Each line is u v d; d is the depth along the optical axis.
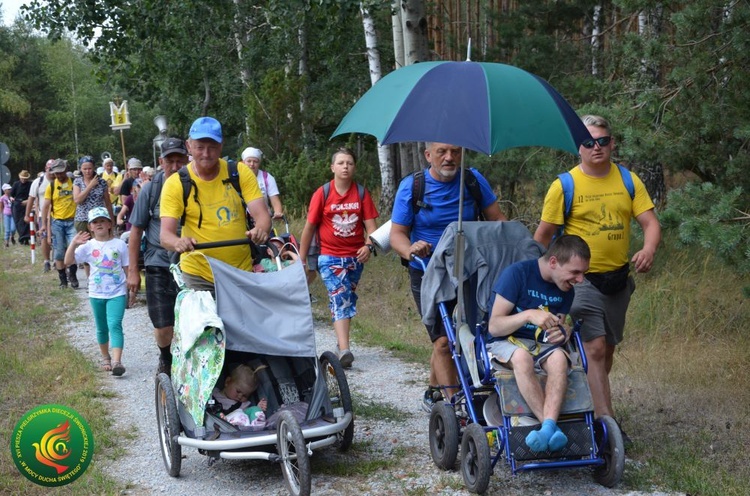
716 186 7.61
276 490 5.78
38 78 66.38
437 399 7.02
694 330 9.45
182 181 6.23
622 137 8.67
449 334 5.93
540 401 5.25
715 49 8.05
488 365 5.46
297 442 5.29
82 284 15.89
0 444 6.61
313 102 23.83
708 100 8.16
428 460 6.18
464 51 17.38
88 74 66.12
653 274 11.05
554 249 5.38
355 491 5.65
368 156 25.64
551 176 12.24
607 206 5.96
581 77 13.32
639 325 9.73
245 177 6.39
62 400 7.90
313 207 9.08
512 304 5.45
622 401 7.35
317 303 12.95
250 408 5.86
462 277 5.77
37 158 65.19
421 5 14.02
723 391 7.54
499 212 6.62
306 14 16.69
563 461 5.31
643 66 9.00
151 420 7.43
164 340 7.64
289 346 5.77
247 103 20.61
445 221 6.50
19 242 24.94
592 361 6.04
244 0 23.19
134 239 7.70
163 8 20.25
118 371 8.80
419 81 5.32
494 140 4.96
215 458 5.89
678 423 6.80
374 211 9.11
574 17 15.61
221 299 5.74
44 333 11.33
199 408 5.61
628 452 6.14
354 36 24.22
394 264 14.59
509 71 5.34
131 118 65.38
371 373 8.93
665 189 13.65
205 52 23.22
